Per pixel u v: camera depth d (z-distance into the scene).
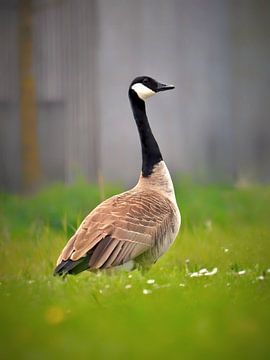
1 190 25.19
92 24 25.09
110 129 25.39
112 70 25.27
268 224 16.27
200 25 25.75
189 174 24.34
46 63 25.30
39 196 20.17
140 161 25.48
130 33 25.27
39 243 12.83
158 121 25.75
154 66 25.48
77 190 20.00
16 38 25.34
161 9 25.39
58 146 25.52
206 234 14.02
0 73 25.48
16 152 25.67
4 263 11.99
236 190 20.59
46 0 25.09
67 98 25.34
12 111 25.58
